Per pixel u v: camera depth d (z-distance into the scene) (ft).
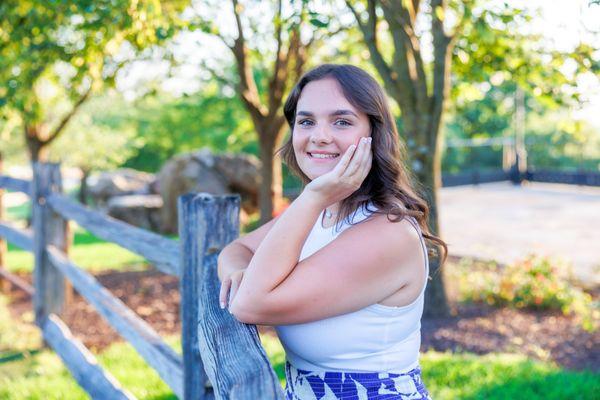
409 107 20.20
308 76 5.16
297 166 5.96
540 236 43.86
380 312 4.69
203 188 48.98
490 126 120.16
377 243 4.54
